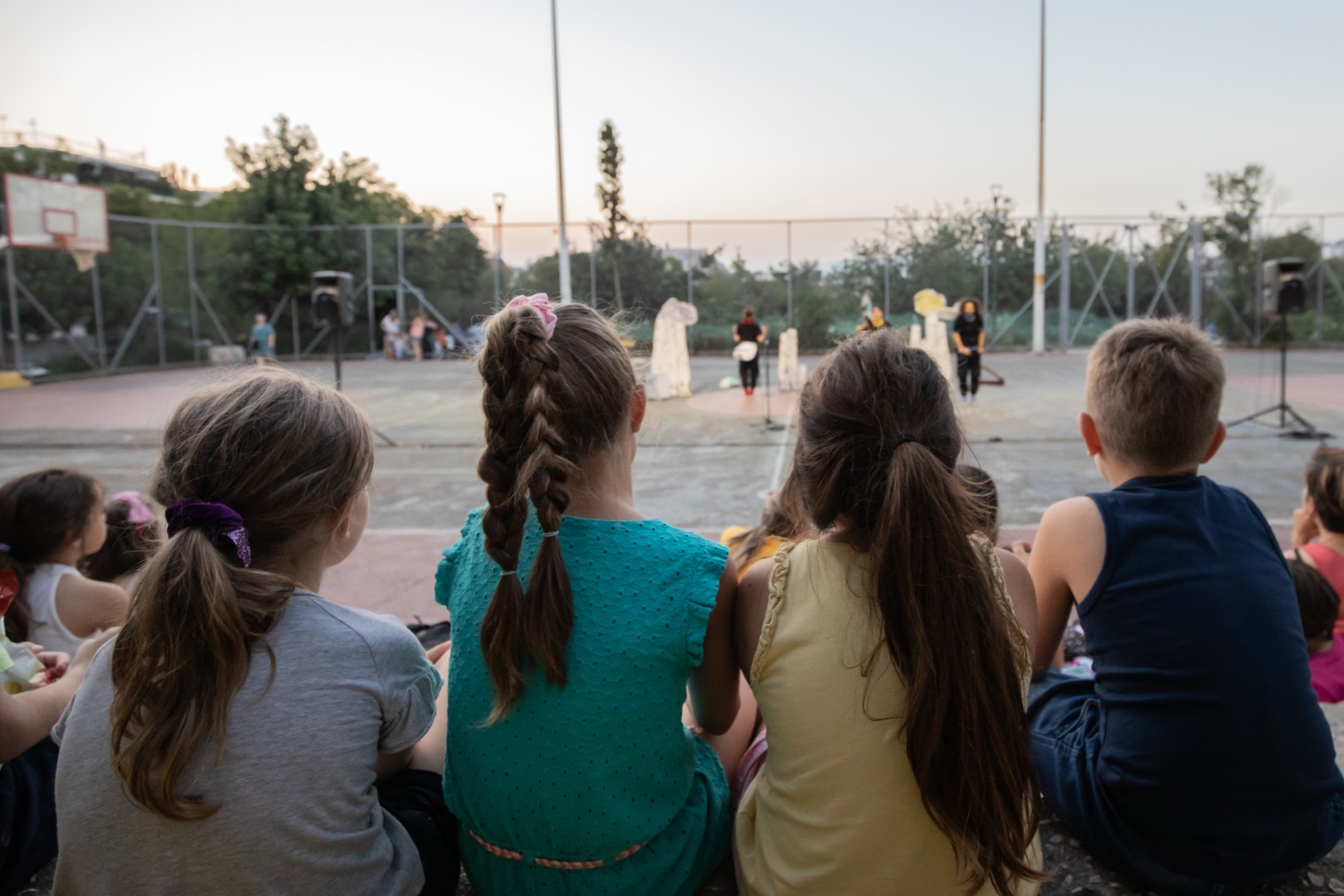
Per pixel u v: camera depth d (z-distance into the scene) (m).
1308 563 2.48
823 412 1.27
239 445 1.16
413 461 8.27
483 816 1.32
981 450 8.12
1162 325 1.68
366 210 25.95
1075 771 1.64
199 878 1.08
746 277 22.91
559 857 1.30
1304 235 21.48
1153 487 1.60
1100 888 1.61
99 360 19.44
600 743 1.25
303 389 1.25
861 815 1.22
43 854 1.72
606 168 26.41
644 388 1.45
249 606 1.10
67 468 2.19
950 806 1.14
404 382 16.41
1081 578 1.57
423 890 1.36
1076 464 7.38
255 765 1.08
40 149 24.38
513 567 1.20
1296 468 6.87
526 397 1.19
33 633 2.06
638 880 1.32
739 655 1.38
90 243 18.34
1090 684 1.80
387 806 1.44
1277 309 8.64
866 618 1.22
